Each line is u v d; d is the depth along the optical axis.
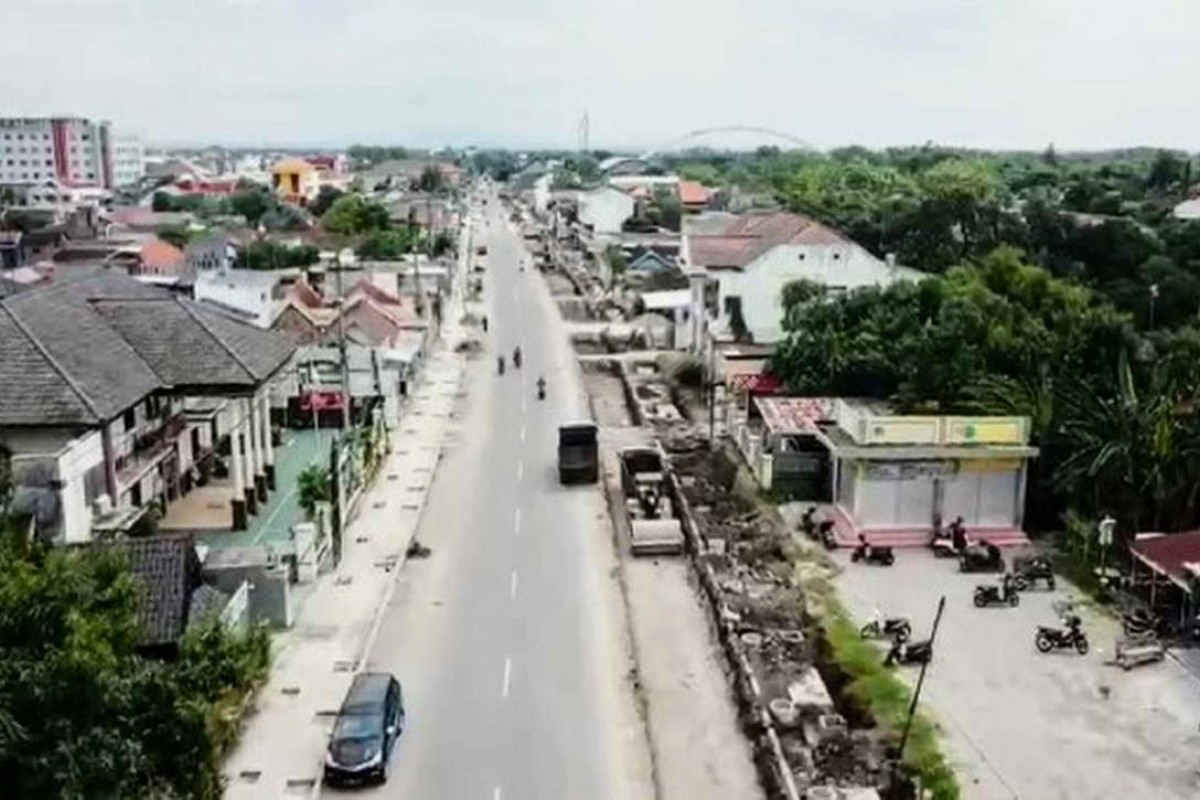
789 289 70.00
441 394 71.31
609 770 28.66
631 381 73.88
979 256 80.31
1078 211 106.94
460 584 41.06
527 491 52.00
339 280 84.12
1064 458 44.84
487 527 47.16
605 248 127.56
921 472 44.16
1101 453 41.75
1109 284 77.19
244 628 33.94
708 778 28.20
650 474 50.56
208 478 51.53
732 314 72.38
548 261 144.38
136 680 20.84
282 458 56.47
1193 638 35.50
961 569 41.41
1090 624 36.97
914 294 60.53
